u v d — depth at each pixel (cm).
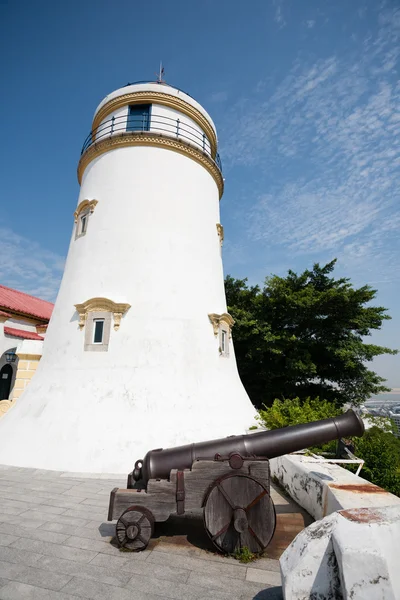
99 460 895
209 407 1072
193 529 596
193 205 1315
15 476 846
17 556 490
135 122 1373
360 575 275
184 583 431
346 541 291
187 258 1229
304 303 1725
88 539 546
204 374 1130
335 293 1680
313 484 630
